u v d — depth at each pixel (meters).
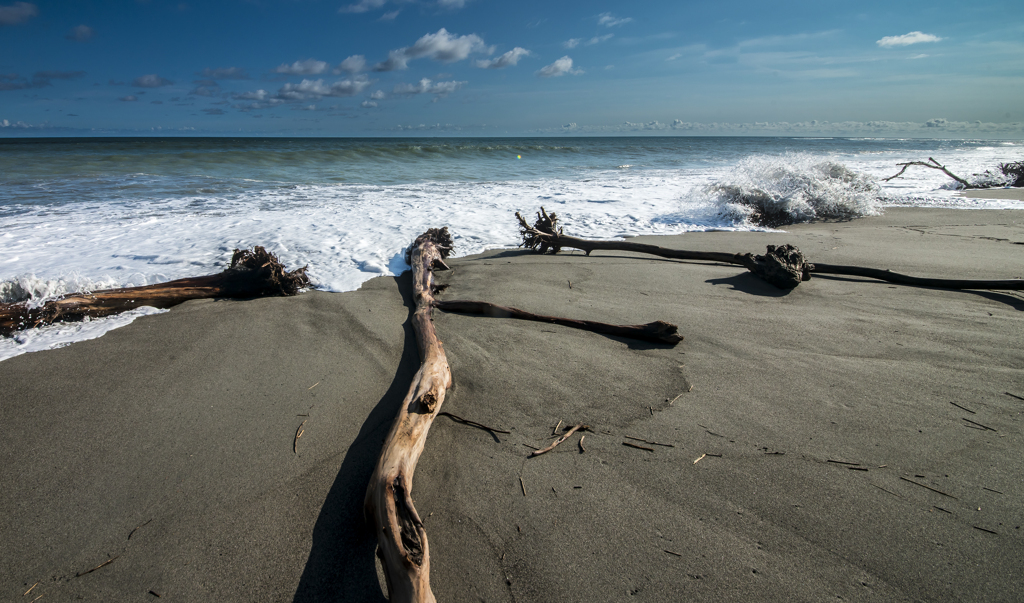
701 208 8.33
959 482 1.85
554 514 1.75
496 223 7.11
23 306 3.44
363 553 1.63
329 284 4.43
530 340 3.19
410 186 11.05
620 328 3.21
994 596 1.41
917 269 4.68
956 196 10.23
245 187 10.39
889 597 1.42
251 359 2.95
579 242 5.51
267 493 1.87
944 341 3.06
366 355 3.02
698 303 3.88
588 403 2.44
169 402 2.48
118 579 1.53
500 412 2.38
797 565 1.53
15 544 1.64
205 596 1.47
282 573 1.55
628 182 12.30
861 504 1.76
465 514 1.75
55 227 6.14
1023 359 2.78
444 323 3.49
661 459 2.02
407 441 1.92
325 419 2.34
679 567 1.53
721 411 2.35
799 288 4.23
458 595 1.46
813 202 7.92
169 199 8.48
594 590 1.46
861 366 2.77
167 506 1.80
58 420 2.32
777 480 1.89
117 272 4.56
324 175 13.28
